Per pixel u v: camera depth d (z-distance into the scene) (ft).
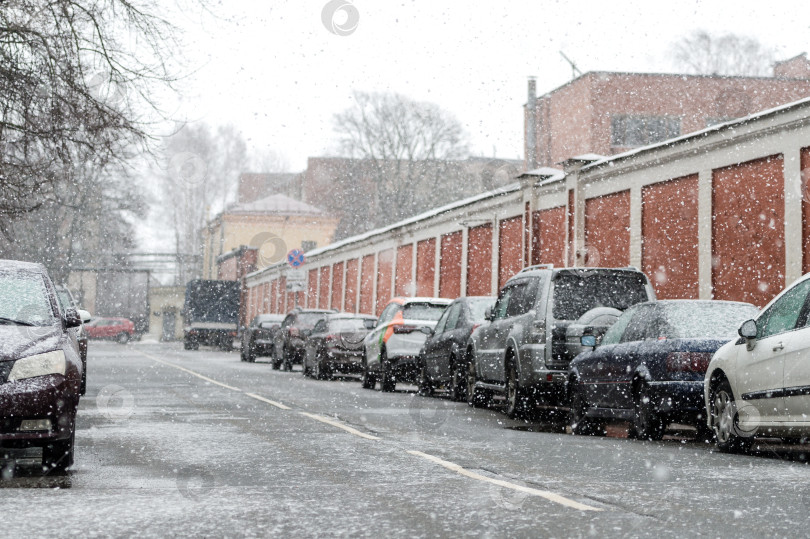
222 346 184.65
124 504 22.08
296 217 249.34
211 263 259.80
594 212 78.38
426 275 119.55
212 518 20.47
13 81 57.47
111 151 60.18
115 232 222.89
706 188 64.03
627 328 40.34
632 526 19.67
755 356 31.91
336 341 80.28
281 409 48.52
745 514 20.98
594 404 40.88
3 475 26.63
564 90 162.61
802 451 34.35
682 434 42.50
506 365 49.47
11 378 26.27
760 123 58.70
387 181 206.59
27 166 60.13
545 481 25.63
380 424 41.47
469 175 209.46
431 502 22.39
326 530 19.29
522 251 91.40
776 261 57.57
